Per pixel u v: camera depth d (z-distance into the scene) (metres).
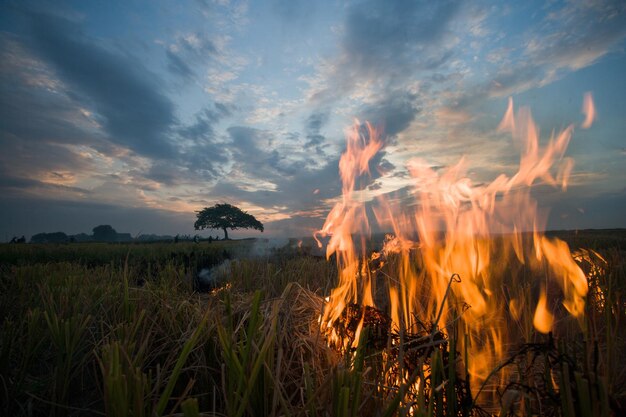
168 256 12.69
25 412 2.46
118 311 3.47
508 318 3.51
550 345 1.77
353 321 2.68
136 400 1.60
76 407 2.54
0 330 3.22
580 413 1.41
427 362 2.23
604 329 2.96
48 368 2.93
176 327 3.17
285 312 3.16
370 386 2.21
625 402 1.79
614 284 3.47
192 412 1.36
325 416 1.79
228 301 2.08
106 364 1.84
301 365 2.61
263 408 1.94
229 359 1.81
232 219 118.06
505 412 1.70
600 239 9.27
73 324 2.69
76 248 15.72
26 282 5.43
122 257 12.56
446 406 1.83
